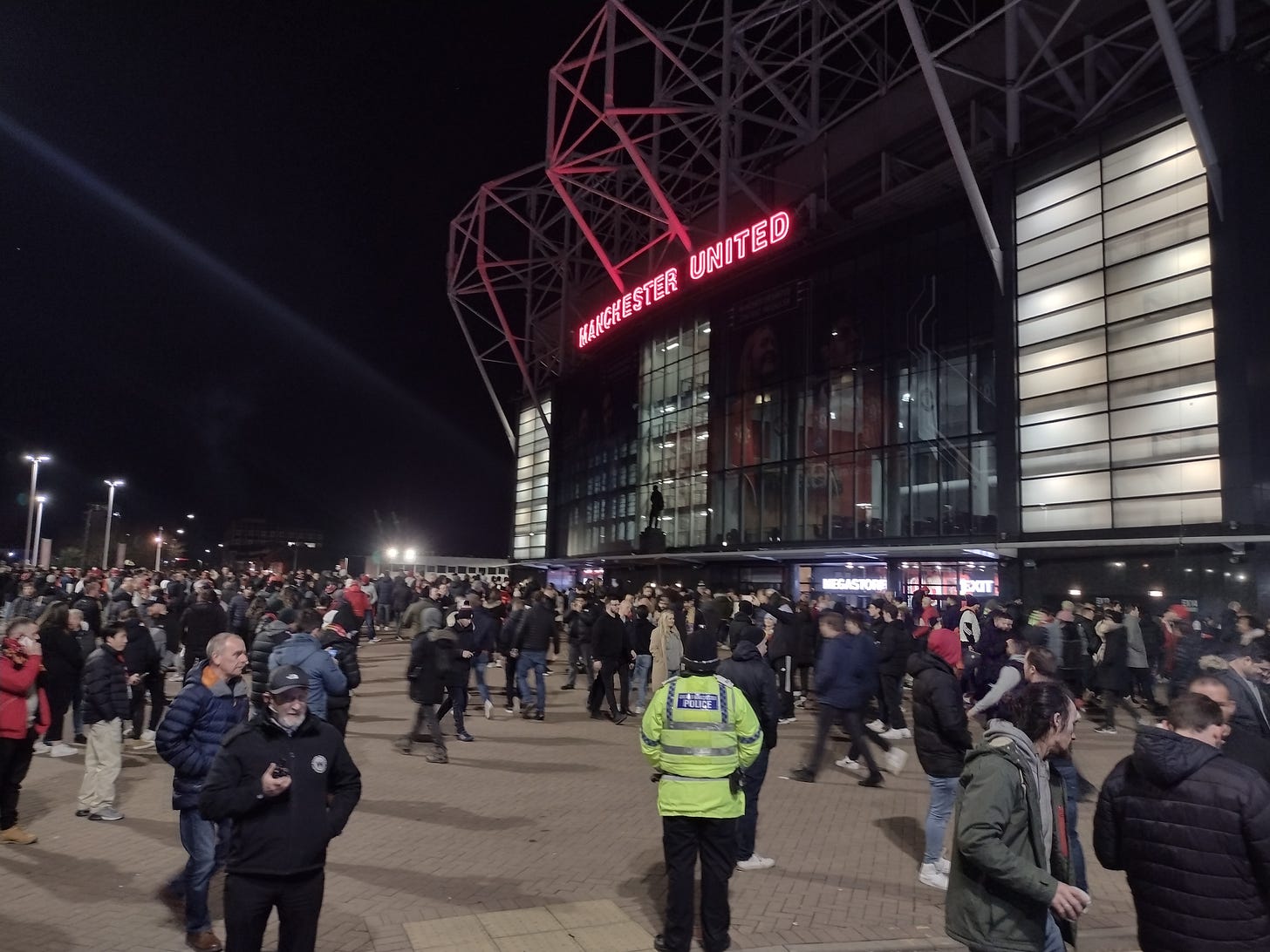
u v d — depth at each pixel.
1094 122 28.69
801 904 6.50
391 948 5.51
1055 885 3.46
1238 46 25.00
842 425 36.50
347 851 7.43
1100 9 30.48
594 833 8.12
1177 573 24.50
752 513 41.00
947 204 33.19
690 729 5.57
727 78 44.75
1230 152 24.55
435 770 10.64
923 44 29.16
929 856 6.96
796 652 15.26
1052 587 27.83
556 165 52.25
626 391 54.47
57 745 11.13
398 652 24.78
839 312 37.19
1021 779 3.66
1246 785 3.38
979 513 30.86
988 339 31.23
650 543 43.53
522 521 72.44
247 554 132.12
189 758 5.36
